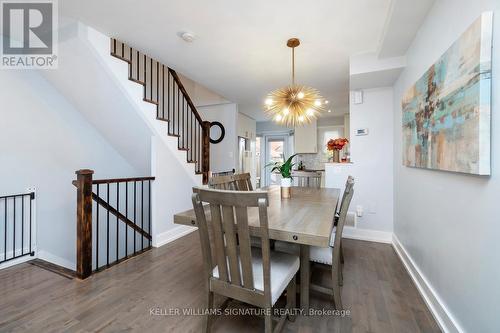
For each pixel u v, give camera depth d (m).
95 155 3.44
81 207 2.10
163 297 1.82
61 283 2.02
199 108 5.48
